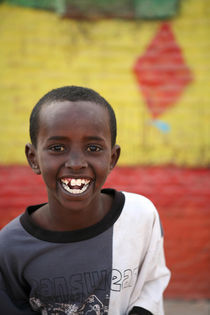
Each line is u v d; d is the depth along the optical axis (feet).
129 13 11.62
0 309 4.57
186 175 11.79
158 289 4.96
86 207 4.38
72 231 4.43
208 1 11.51
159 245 5.00
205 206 11.73
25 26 11.81
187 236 11.78
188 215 11.77
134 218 4.71
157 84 11.78
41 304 4.58
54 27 11.78
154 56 11.76
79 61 11.84
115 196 4.79
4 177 11.98
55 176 4.01
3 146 11.98
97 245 4.48
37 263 4.45
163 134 11.81
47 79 11.88
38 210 4.75
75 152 3.92
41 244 4.44
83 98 4.06
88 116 3.96
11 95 11.93
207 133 11.72
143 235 4.78
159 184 11.80
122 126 11.85
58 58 11.85
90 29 11.76
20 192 11.96
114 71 11.81
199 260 11.75
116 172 11.88
